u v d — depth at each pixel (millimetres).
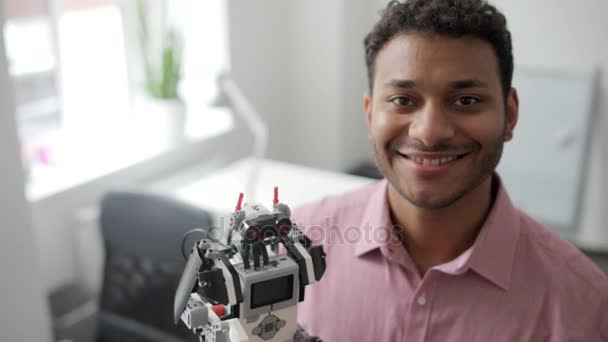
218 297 839
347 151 3416
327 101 3270
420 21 788
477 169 816
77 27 2600
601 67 2805
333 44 3145
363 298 996
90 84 2729
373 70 872
